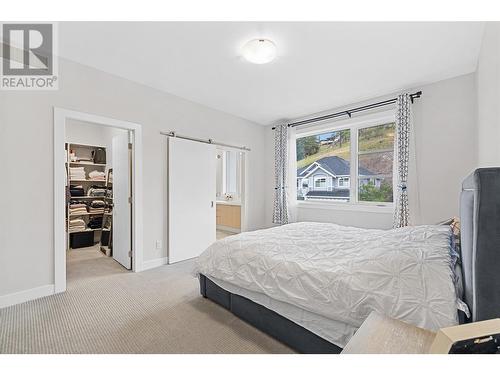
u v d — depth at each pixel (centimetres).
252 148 477
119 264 341
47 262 238
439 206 291
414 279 121
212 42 218
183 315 202
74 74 255
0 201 213
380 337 83
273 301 166
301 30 198
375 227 350
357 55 236
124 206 329
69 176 439
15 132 221
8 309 210
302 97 349
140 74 285
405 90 317
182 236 360
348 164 391
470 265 98
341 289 132
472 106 269
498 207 80
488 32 183
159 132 333
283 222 447
